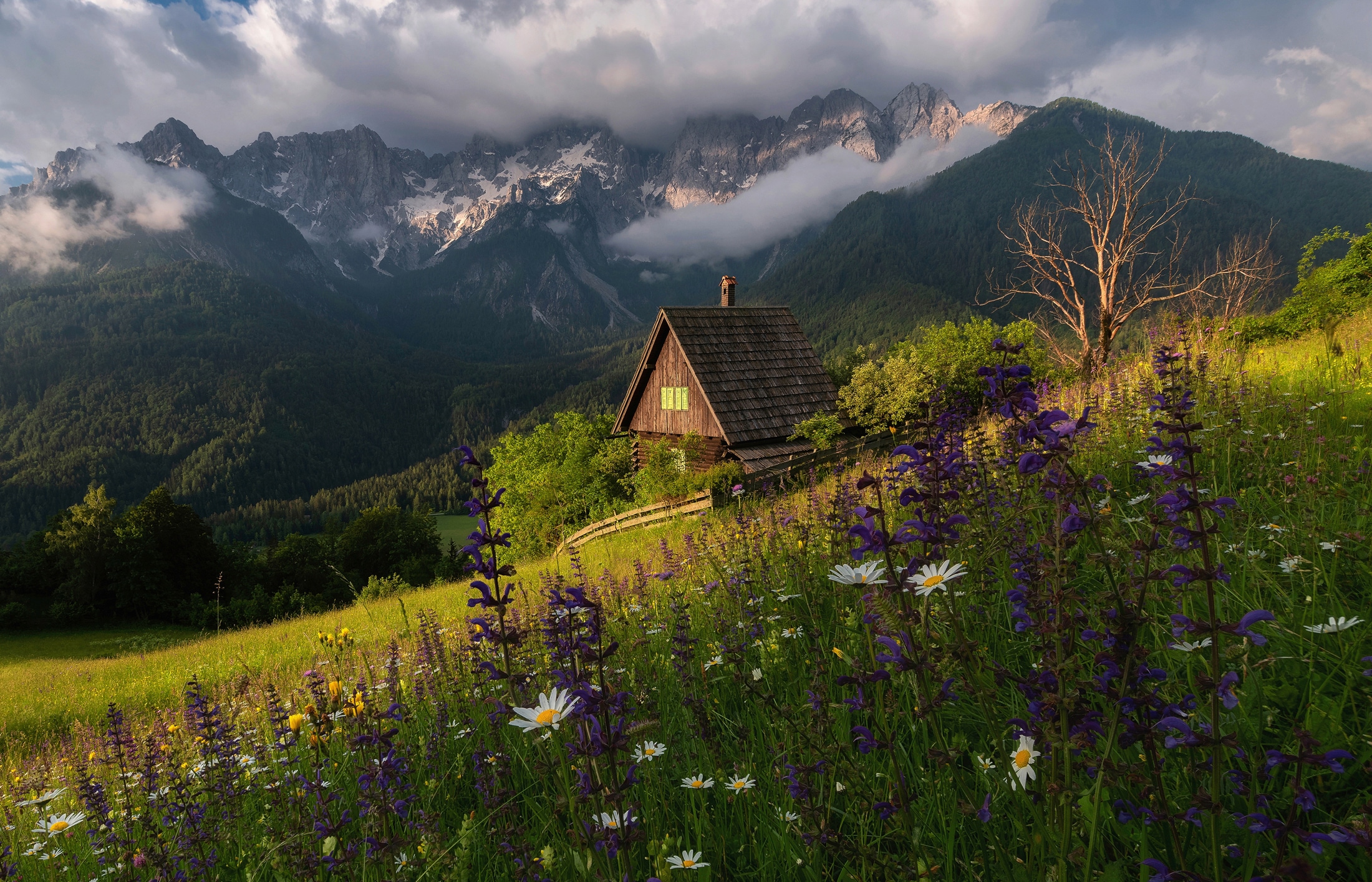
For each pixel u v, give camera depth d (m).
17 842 4.07
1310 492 3.98
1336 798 2.07
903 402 28.19
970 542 3.13
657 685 3.88
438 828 2.87
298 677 8.38
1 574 76.88
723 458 30.69
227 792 3.83
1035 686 1.80
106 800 4.03
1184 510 1.66
